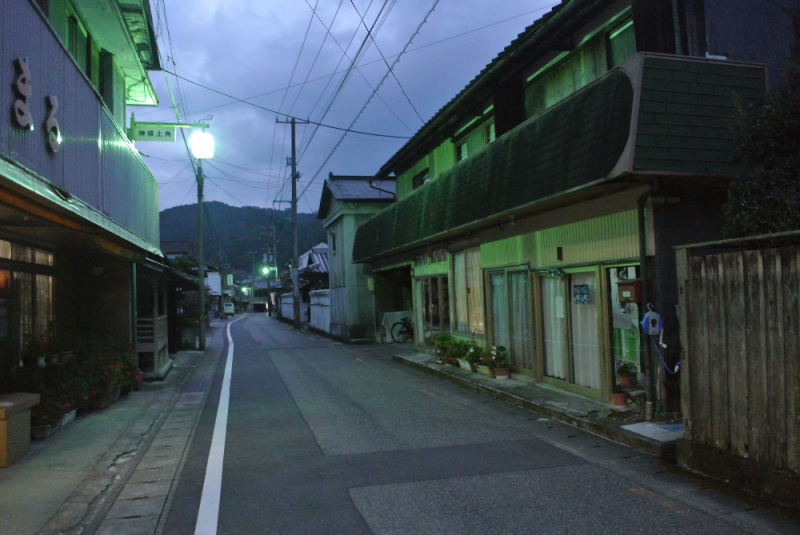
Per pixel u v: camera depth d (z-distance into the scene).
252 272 102.12
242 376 13.57
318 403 9.70
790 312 4.55
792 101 5.82
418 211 14.64
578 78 9.59
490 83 11.07
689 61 6.83
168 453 6.70
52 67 5.92
